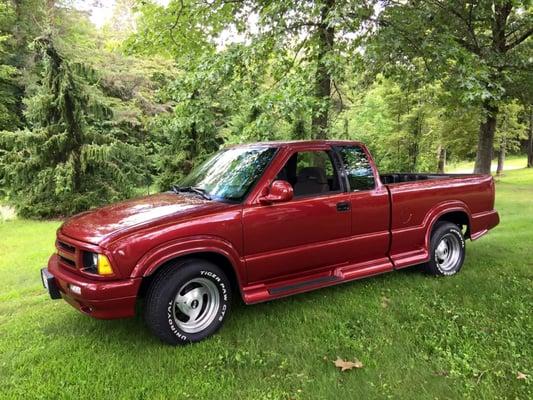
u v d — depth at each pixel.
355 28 6.17
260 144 4.54
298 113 6.16
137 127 18.70
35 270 6.32
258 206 3.85
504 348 3.46
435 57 6.29
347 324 3.97
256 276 3.90
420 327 3.87
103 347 3.55
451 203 5.34
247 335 3.73
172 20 8.27
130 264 3.27
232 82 7.13
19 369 3.23
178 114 7.54
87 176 12.90
